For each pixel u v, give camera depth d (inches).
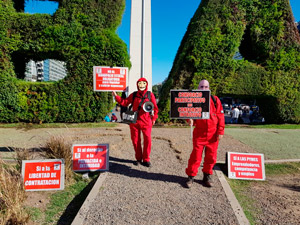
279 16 429.4
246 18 431.5
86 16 389.1
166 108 418.9
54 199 132.7
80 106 392.5
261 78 426.0
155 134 311.7
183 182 153.7
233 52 416.2
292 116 434.9
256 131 369.7
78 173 166.2
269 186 159.3
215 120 140.9
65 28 381.1
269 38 430.9
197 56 410.6
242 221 108.5
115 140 267.0
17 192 114.1
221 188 145.3
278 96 428.8
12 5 390.0
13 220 103.0
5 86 372.5
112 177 158.7
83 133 303.9
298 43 436.1
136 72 753.6
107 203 122.2
